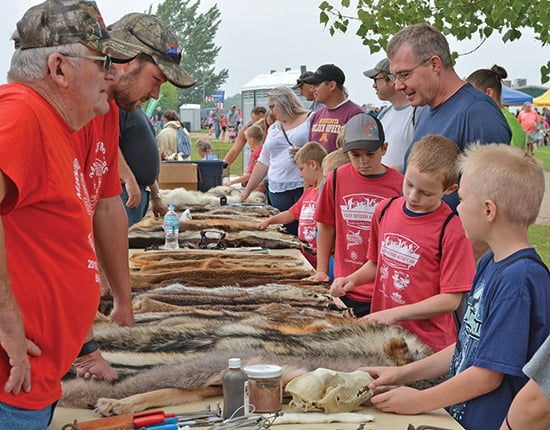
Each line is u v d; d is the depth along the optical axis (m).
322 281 3.62
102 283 2.93
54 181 1.57
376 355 2.17
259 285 3.44
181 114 37.84
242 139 10.79
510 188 1.87
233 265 3.88
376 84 4.90
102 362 2.08
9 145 1.47
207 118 41.91
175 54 2.29
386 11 5.72
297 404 1.95
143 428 1.79
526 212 1.88
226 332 2.28
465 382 1.88
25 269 1.58
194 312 2.64
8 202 1.53
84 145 2.09
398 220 2.94
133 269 3.79
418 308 2.70
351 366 2.13
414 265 2.85
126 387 2.01
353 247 3.78
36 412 1.63
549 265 7.95
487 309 1.89
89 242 1.72
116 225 2.48
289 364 2.11
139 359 2.12
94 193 2.20
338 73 5.98
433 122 3.40
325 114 6.11
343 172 3.83
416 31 3.31
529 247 1.90
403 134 4.75
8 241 1.56
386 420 1.93
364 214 3.74
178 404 2.03
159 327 2.35
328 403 1.93
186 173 7.95
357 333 2.26
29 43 1.62
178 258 4.09
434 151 2.73
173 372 2.03
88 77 1.64
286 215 5.30
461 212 1.99
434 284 2.83
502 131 3.22
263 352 2.12
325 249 3.94
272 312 2.70
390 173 3.77
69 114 1.67
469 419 1.96
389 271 2.96
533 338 1.82
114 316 2.53
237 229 5.16
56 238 1.62
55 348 1.65
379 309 3.08
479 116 3.21
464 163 2.01
